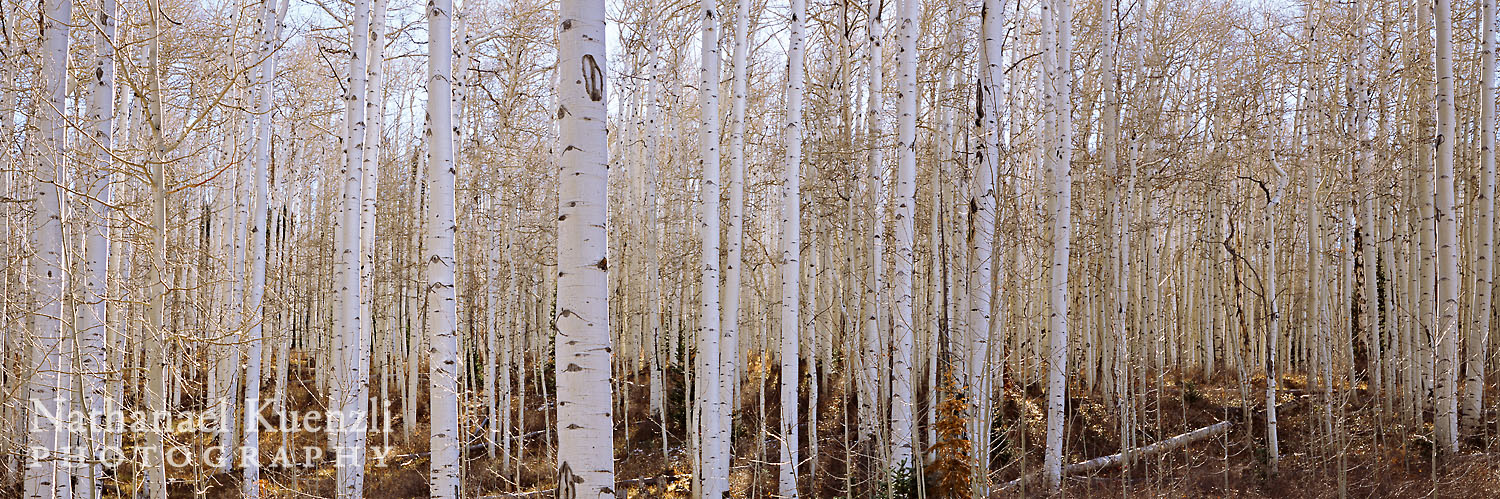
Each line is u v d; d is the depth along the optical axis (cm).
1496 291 1658
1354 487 1352
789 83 1237
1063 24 1338
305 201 2959
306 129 2303
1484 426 1402
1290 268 1812
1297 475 1448
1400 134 1662
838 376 2061
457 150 1453
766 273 2817
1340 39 1842
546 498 1355
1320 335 1909
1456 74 1769
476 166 1819
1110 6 1544
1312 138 1877
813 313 1451
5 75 877
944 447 1076
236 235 1388
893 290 1151
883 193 1562
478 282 1969
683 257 1991
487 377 1898
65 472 769
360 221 1355
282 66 1973
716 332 1159
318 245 2453
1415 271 1858
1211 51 2072
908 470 1123
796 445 1216
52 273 730
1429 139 1422
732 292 1245
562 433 489
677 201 2209
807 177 1636
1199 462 1566
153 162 748
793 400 1218
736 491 1412
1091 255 1750
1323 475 1400
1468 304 1773
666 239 2291
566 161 494
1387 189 1698
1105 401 1731
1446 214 1334
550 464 1449
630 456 1794
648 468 1706
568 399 488
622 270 2312
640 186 2386
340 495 1162
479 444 1934
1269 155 1839
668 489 1525
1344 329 1764
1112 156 1541
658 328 2259
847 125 1520
